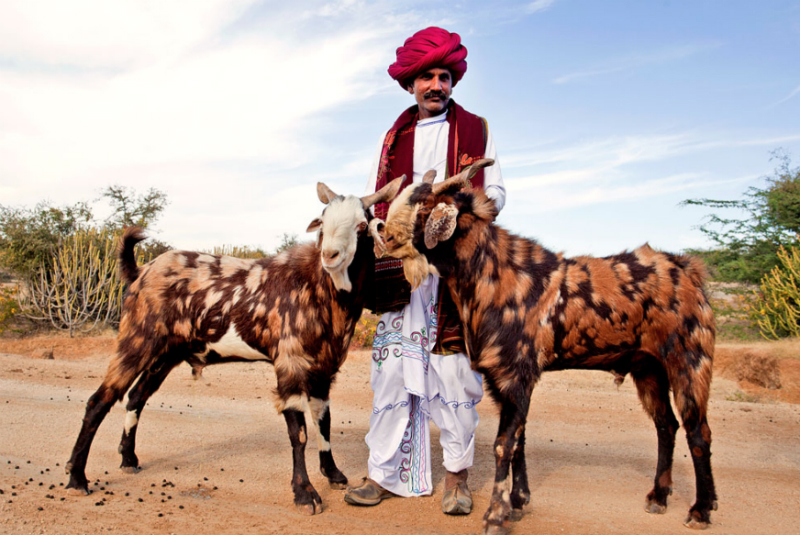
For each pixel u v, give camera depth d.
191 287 5.14
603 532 4.03
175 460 5.66
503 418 4.10
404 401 4.58
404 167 4.93
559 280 4.33
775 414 7.91
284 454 5.89
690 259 4.44
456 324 4.49
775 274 12.95
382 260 4.58
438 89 4.84
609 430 7.12
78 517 4.06
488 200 4.26
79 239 15.07
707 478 4.15
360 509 4.42
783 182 14.92
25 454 5.66
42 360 11.59
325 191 4.60
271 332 4.80
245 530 3.94
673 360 4.28
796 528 4.16
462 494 4.36
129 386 4.99
